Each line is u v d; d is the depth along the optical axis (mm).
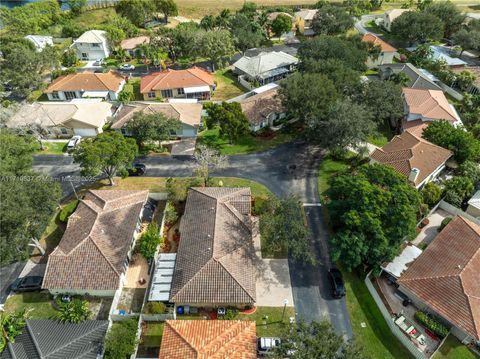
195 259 43688
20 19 132875
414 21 119312
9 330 36875
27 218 42188
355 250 43250
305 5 164750
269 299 43688
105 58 115688
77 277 42594
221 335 35250
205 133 76625
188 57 115062
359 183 47094
